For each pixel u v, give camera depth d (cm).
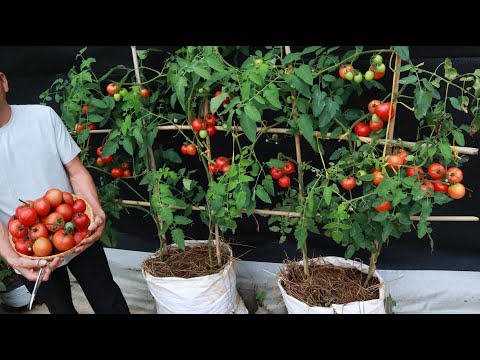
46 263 148
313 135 176
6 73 240
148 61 223
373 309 184
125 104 190
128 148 192
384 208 163
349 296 191
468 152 159
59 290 178
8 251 153
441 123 157
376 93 204
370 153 169
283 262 224
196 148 202
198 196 210
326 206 188
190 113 191
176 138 239
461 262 224
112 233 228
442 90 199
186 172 245
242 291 249
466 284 221
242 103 164
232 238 252
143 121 201
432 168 158
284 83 169
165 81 221
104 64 230
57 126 166
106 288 186
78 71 233
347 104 209
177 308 209
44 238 147
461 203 215
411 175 159
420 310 224
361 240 174
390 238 229
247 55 198
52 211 158
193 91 188
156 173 197
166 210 193
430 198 164
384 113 158
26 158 156
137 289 259
